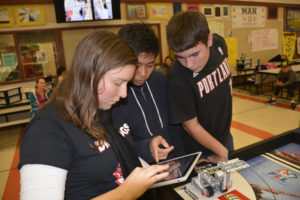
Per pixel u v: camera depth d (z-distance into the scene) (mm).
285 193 735
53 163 496
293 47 8008
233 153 934
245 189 755
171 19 918
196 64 916
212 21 6293
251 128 3564
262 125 3656
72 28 4734
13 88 4129
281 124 3637
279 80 4562
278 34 7605
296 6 7711
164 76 1264
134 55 580
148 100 1156
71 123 578
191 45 845
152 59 922
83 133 593
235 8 6598
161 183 736
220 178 724
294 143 1092
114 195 553
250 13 6887
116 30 5125
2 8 4234
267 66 5691
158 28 5523
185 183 798
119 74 552
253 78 5703
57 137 541
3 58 4398
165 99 1211
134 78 943
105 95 578
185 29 835
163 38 5625
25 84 4613
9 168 2818
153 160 983
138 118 1118
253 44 7145
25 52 4543
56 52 4738
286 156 971
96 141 614
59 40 4691
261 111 4344
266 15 7219
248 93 5859
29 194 458
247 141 3131
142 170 583
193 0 5855
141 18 5289
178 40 848
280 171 861
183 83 1011
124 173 689
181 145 1256
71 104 573
